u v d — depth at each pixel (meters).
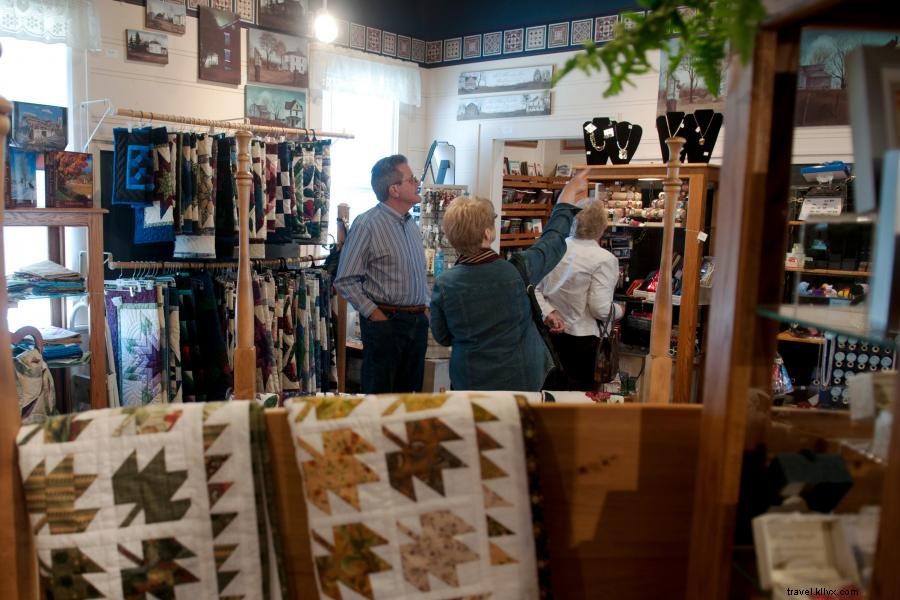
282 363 4.33
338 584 0.93
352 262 3.63
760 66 0.82
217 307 3.96
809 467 0.91
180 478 0.93
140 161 3.62
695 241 2.83
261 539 0.95
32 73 3.80
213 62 4.51
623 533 1.04
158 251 4.30
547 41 5.29
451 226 2.51
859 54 0.79
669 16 0.84
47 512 0.92
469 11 5.70
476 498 0.94
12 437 0.92
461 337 2.54
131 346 3.73
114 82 4.08
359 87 5.39
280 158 4.15
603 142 3.14
